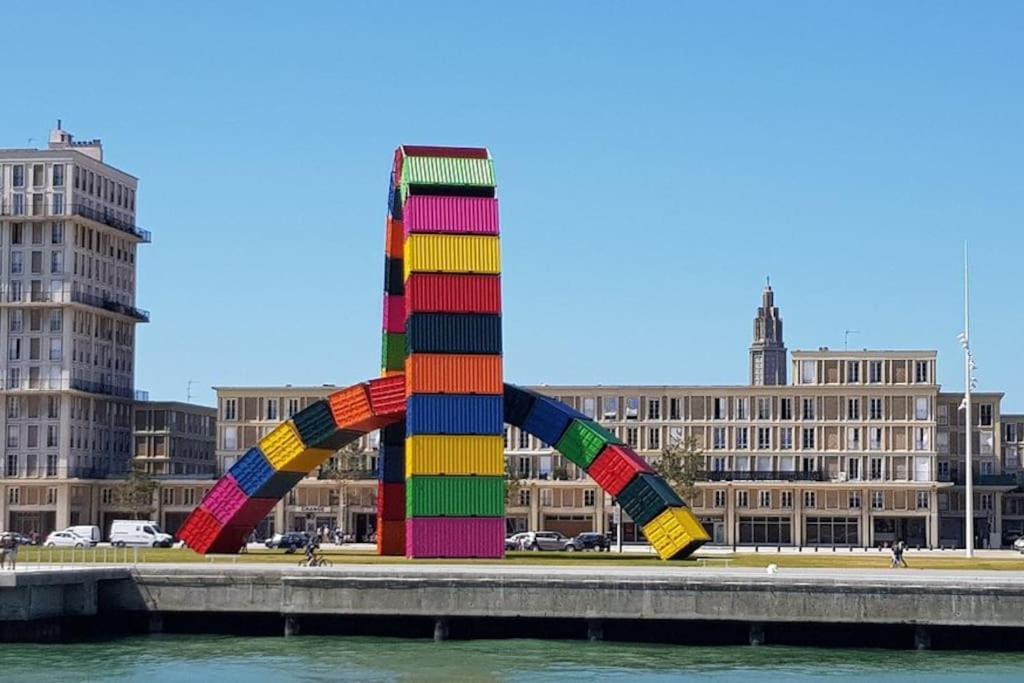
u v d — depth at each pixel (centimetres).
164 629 9288
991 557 15350
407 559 11275
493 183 11606
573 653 8469
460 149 11794
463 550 11150
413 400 11225
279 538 16488
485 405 11306
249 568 9256
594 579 8781
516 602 8812
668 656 8400
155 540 17712
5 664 8012
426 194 11494
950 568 11269
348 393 11881
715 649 8681
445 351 11306
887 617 8594
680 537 11538
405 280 11650
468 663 8094
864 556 14862
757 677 7750
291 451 12031
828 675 7838
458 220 11481
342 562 10831
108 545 17438
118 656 8306
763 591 8688
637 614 8744
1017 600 8550
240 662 8094
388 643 8812
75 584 8894
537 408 11862
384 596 8919
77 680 7519
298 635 9075
